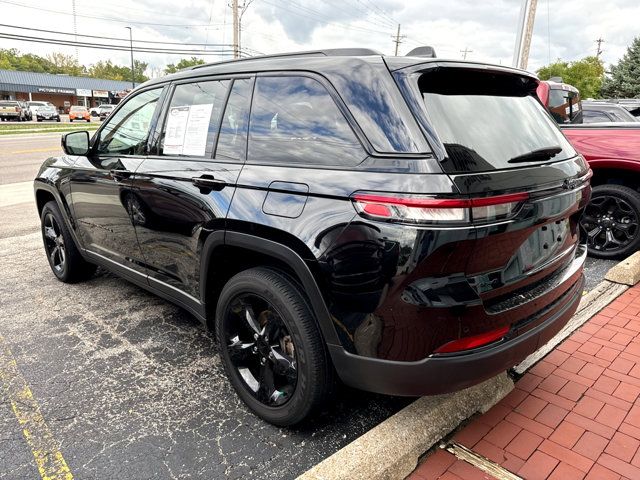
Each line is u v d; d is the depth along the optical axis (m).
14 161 15.22
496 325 1.98
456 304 1.84
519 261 2.08
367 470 1.94
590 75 53.84
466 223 1.79
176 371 2.99
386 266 1.84
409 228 1.80
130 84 81.31
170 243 2.93
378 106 2.00
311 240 2.03
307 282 2.08
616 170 4.79
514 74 2.42
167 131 3.04
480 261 1.88
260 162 2.38
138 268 3.37
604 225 4.95
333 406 2.63
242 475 2.14
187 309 3.01
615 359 3.05
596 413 2.53
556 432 2.38
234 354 2.58
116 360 3.11
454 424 2.35
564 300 2.46
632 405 2.60
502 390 2.62
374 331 1.93
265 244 2.21
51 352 3.20
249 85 2.58
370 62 2.11
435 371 1.90
